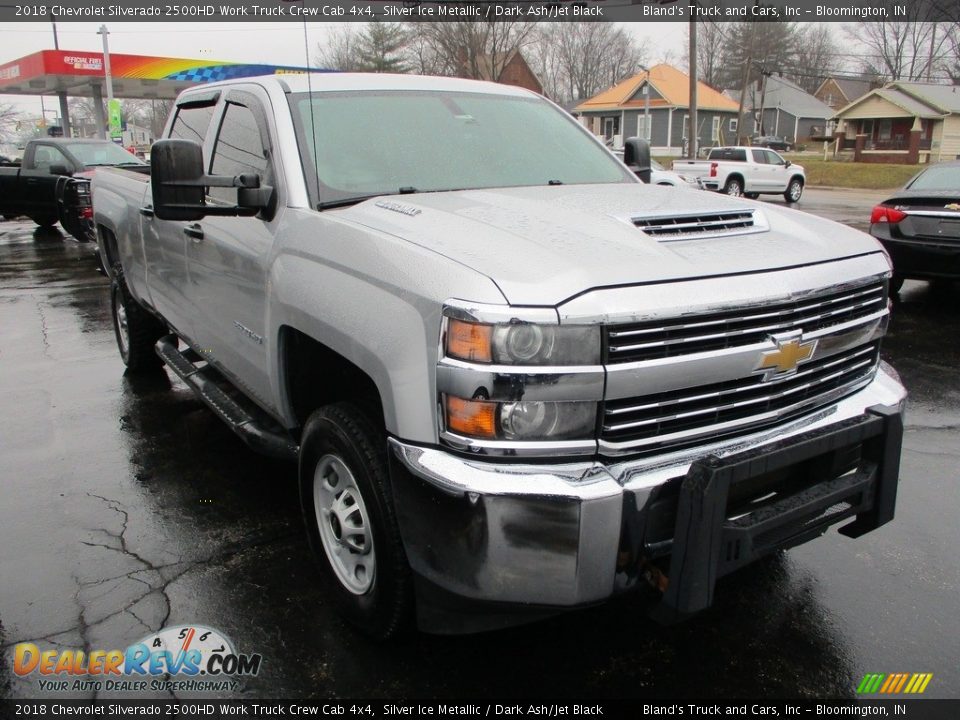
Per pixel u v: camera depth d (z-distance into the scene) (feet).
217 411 13.01
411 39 123.65
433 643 9.39
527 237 8.14
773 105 221.46
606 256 7.72
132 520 12.48
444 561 7.47
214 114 13.10
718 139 176.65
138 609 10.11
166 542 11.80
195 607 10.14
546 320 7.00
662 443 7.65
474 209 9.26
